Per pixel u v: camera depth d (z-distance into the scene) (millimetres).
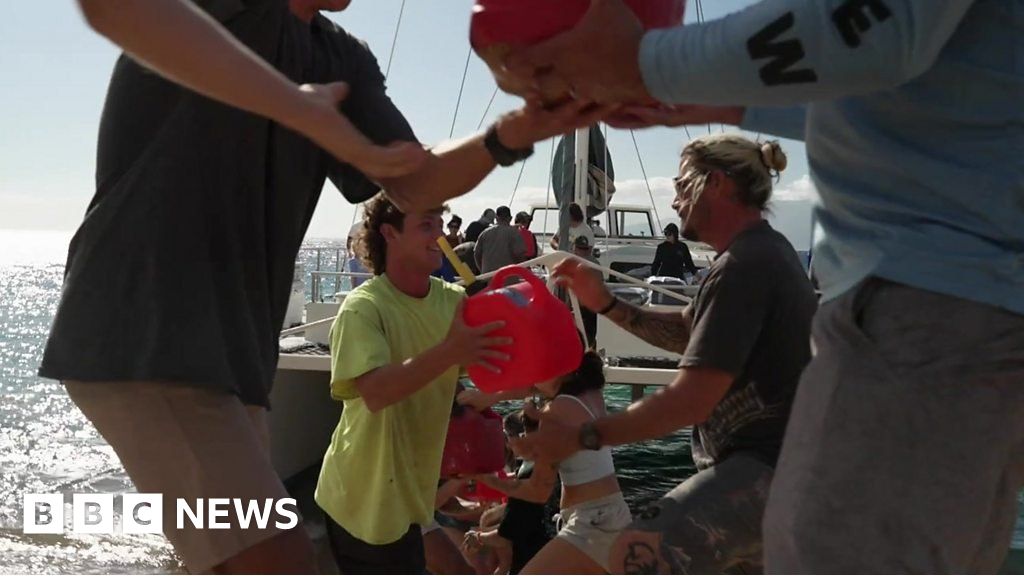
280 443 6797
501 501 5086
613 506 3176
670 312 3211
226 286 1780
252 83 1437
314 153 1963
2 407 11367
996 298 1322
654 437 2496
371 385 2799
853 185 1462
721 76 1274
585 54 1389
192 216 1731
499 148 1852
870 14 1194
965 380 1325
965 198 1348
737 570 2562
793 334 2533
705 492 2555
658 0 1442
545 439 2555
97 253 1721
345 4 1987
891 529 1324
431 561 3404
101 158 1794
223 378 1713
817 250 1540
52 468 7559
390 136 2020
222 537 1723
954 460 1320
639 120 1763
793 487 1416
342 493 3090
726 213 2719
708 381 2447
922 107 1362
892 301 1375
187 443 1700
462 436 3949
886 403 1350
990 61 1319
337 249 9031
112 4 1336
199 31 1393
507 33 1432
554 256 4520
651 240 13516
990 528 1458
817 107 1516
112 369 1674
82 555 4984
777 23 1232
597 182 9938
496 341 2617
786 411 2568
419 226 3072
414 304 3115
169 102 1757
